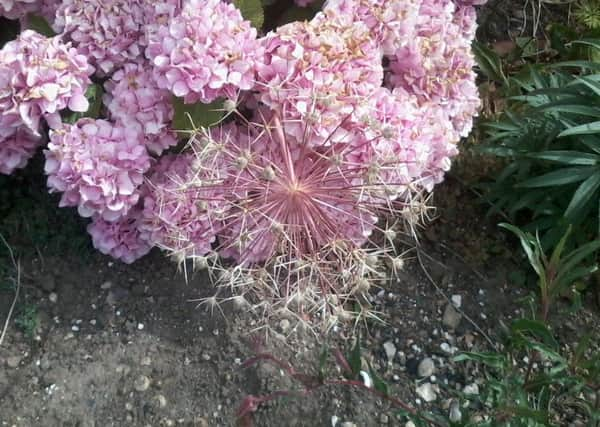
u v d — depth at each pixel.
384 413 0.82
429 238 0.96
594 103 0.87
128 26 0.77
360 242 0.73
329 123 0.69
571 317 0.92
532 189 0.92
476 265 0.95
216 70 0.69
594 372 0.71
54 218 0.92
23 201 0.92
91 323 0.86
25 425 0.79
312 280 0.73
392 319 0.90
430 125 0.79
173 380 0.83
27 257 0.90
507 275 0.95
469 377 0.86
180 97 0.74
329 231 0.70
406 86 0.83
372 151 0.70
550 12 1.21
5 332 0.84
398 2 0.76
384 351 0.87
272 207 0.68
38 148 0.94
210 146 0.66
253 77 0.72
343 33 0.72
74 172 0.72
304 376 0.73
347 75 0.71
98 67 0.80
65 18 0.77
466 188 1.00
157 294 0.88
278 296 0.71
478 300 0.92
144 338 0.85
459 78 0.83
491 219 0.98
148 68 0.78
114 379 0.82
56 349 0.84
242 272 0.71
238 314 0.87
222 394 0.82
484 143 0.95
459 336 0.90
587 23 1.12
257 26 0.80
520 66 1.14
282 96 0.69
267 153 0.71
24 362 0.83
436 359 0.88
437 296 0.92
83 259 0.90
